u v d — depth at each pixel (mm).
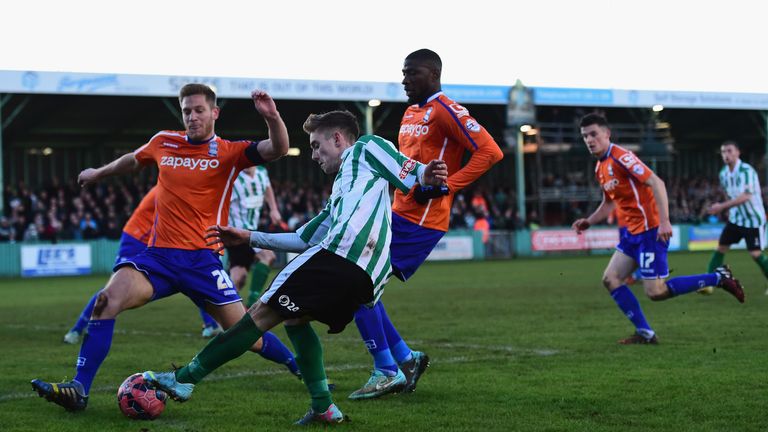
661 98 42406
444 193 7699
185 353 10328
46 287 25469
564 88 41594
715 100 43219
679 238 43969
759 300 16250
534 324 12938
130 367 9188
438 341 11086
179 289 7129
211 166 7109
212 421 6379
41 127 43531
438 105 8266
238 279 14047
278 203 41344
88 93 32719
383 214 6086
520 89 40781
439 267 33125
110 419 6473
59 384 6637
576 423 6172
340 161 6504
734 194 17875
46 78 32094
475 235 40719
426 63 8312
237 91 34750
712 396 7070
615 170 10609
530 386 7672
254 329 6000
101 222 36062
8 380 8391
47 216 34719
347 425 6203
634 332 11727
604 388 7508
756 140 57688
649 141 46188
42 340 11984
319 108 43625
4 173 45906
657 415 6402
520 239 42125
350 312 6055
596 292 19109
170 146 7215
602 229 44469
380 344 7281
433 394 7395
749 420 6203
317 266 5926
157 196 7176
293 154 52906
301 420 6273
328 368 8969
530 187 52625
